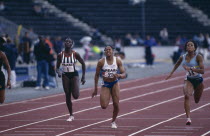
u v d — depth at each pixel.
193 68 24.33
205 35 96.06
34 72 50.34
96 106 32.44
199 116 27.36
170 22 106.88
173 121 25.77
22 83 47.25
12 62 45.16
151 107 31.44
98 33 95.44
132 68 70.44
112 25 102.69
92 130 23.48
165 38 97.94
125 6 107.06
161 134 22.06
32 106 33.12
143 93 39.69
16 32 73.00
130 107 31.58
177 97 36.62
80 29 97.31
